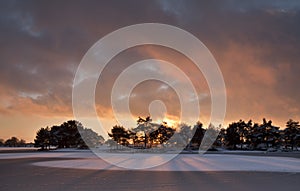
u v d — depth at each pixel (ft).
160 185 48.11
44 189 44.29
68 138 309.83
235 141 308.60
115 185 47.85
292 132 307.17
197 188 45.21
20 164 92.84
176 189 44.32
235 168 78.84
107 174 64.03
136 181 52.44
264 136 301.22
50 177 58.59
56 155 157.89
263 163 96.89
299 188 45.68
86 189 44.24
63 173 66.03
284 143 322.14
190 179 55.21
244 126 315.17
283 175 62.69
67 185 47.85
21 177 58.80
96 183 50.21
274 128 304.09
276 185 48.49
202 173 66.13
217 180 54.29
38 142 294.87
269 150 258.37
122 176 60.08
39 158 127.85
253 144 309.83
